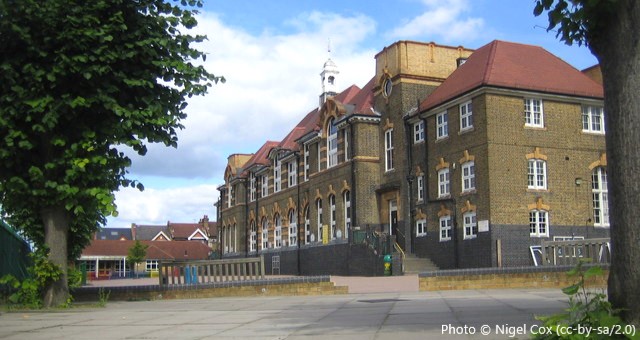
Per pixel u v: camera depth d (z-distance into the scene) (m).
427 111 34.81
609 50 6.85
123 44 13.70
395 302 14.45
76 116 13.64
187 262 19.70
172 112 14.54
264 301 16.30
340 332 8.80
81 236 23.83
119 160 14.13
